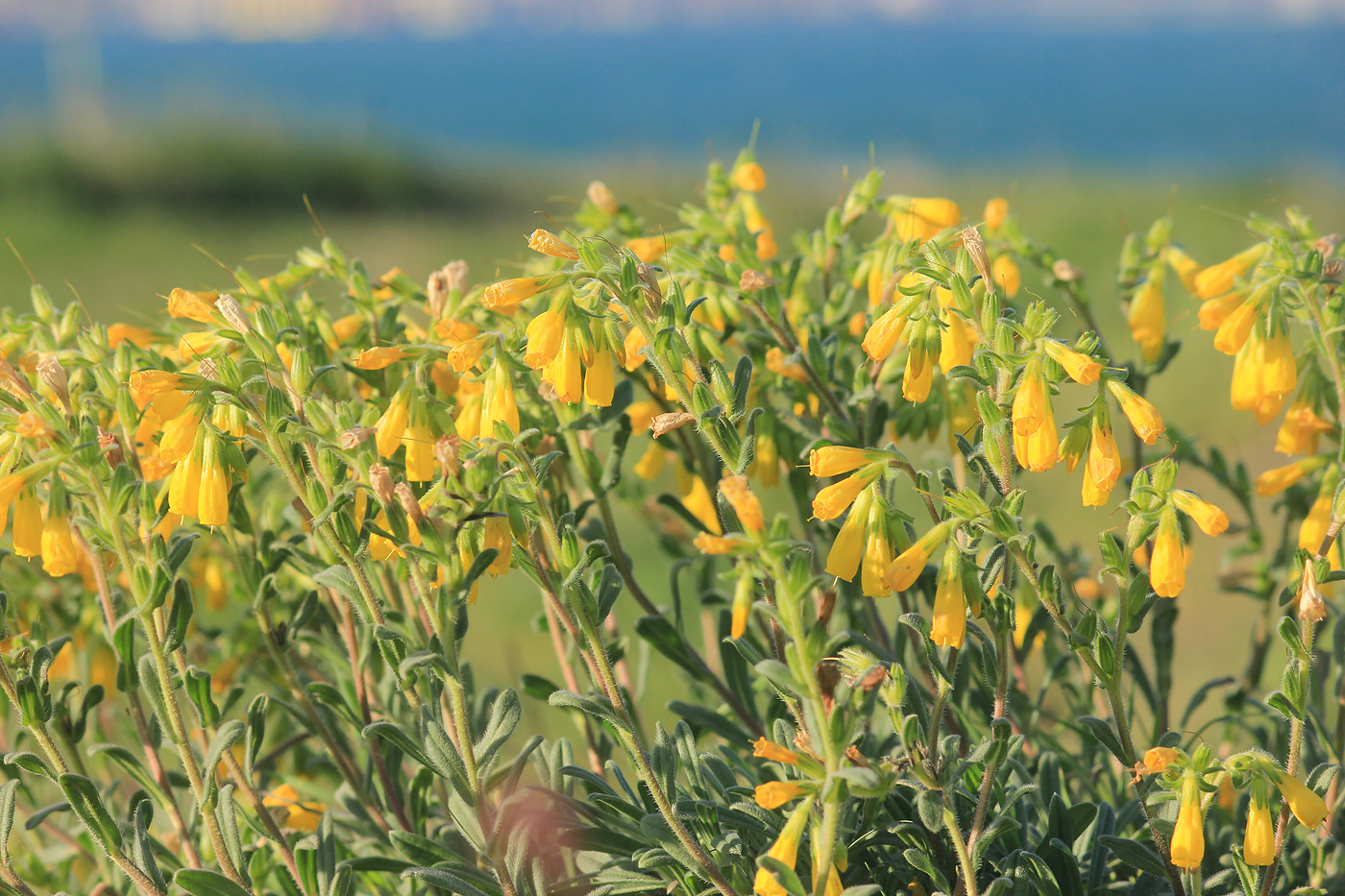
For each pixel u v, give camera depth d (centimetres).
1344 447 83
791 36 5141
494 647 167
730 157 1287
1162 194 653
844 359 93
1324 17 4600
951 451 89
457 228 707
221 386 77
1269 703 77
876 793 73
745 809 79
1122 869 85
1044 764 86
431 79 2748
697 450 91
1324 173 934
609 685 78
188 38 5809
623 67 3098
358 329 89
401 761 88
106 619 85
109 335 88
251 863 87
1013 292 94
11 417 78
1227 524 74
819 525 91
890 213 91
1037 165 1172
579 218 95
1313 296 83
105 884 89
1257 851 76
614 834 81
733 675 90
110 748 84
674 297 78
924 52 3588
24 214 665
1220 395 255
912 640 89
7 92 1905
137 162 758
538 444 85
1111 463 76
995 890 77
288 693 96
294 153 800
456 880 79
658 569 186
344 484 78
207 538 93
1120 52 3291
